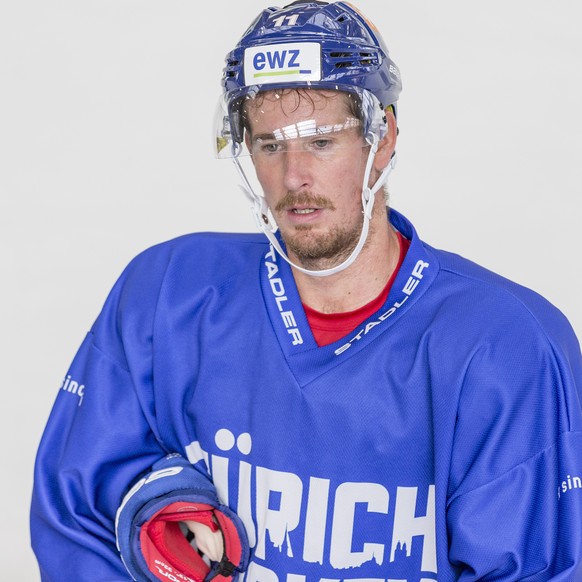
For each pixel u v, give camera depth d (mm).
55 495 5711
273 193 5023
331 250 5023
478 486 4941
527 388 4977
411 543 5164
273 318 5340
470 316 5082
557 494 4961
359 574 5211
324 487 5172
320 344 5340
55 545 5660
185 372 5551
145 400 5645
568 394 5000
